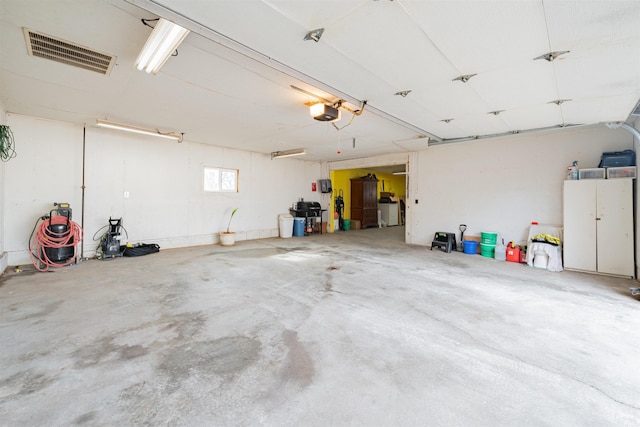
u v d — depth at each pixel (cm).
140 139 581
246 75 301
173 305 295
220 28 211
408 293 339
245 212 775
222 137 602
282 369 187
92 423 140
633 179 416
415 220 711
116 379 175
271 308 291
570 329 247
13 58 268
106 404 153
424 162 694
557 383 175
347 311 285
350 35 220
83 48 251
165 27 208
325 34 219
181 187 645
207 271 434
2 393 160
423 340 227
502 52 241
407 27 208
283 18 199
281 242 741
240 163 757
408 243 725
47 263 432
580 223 447
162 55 239
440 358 202
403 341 226
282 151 774
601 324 257
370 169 1165
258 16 196
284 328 247
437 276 415
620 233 417
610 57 244
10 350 204
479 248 592
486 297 327
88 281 374
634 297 329
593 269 434
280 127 513
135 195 575
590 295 336
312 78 297
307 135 573
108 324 249
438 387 171
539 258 471
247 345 218
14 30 223
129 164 566
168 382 173
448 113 408
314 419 145
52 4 192
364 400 159
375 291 346
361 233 952
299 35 220
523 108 381
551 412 151
